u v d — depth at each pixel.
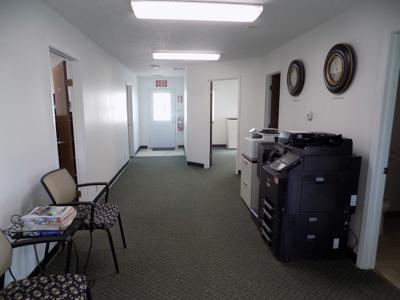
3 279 1.46
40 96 2.23
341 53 2.46
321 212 2.29
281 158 2.44
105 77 4.42
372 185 2.14
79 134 3.29
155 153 7.86
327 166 2.21
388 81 1.99
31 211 1.87
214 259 2.41
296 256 2.36
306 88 3.29
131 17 2.74
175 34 3.40
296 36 3.49
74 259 2.39
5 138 1.75
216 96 8.55
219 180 5.01
